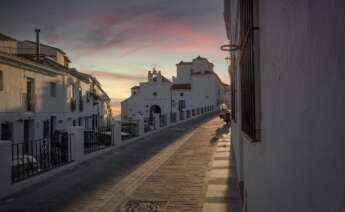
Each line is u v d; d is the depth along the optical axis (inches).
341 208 32.9
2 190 299.9
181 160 486.6
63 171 423.5
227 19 506.9
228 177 359.3
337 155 33.7
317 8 39.8
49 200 291.0
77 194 310.0
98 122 1507.1
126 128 827.4
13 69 750.5
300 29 48.3
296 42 51.1
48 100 927.7
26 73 805.2
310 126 43.4
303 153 47.7
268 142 89.3
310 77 43.0
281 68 66.1
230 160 461.4
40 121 874.1
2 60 701.9
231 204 261.6
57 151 464.1
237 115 351.6
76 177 386.9
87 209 264.7
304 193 47.4
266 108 93.8
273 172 79.6
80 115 1219.2
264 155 98.5
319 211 40.1
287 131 60.3
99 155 560.4
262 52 103.3
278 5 68.7
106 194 308.5
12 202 286.4
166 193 305.7
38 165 409.1
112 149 633.6
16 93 762.2
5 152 306.0
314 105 41.4
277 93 72.2
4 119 711.7
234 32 296.8
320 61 38.7
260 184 110.2
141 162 485.4
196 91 2539.4
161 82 2256.4
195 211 250.2
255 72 117.9
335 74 33.9
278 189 71.9
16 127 757.9
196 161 471.2
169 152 577.3
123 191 318.3
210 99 2598.4
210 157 500.7
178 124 1309.1
